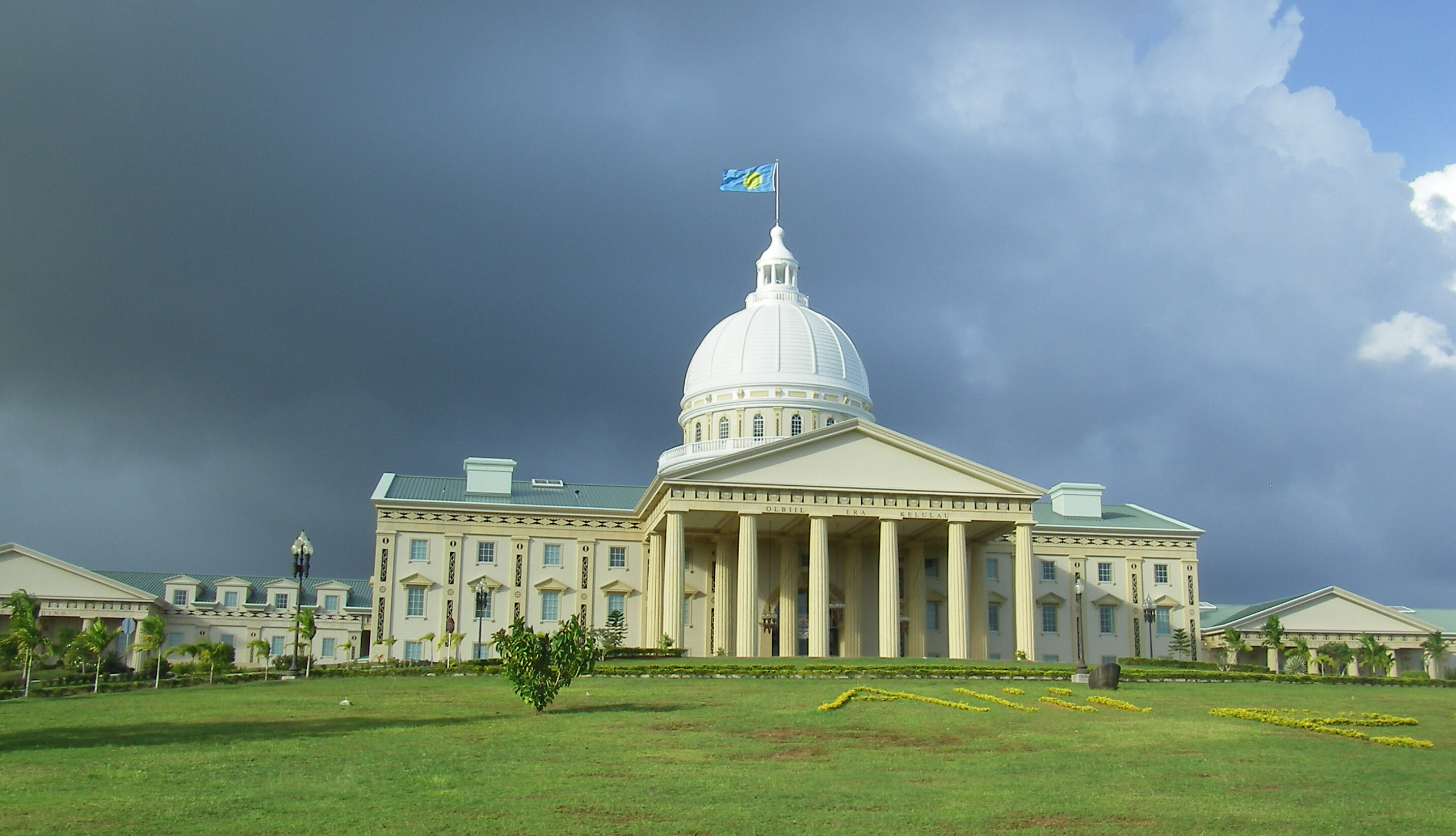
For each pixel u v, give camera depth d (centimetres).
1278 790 2888
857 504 9306
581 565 10962
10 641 7888
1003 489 9550
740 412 11594
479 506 10881
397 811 2423
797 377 11600
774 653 10431
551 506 10975
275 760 3122
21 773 2875
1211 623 12500
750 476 9262
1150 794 2789
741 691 5738
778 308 12181
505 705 4994
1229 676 7431
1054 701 5188
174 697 5634
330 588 13900
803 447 9381
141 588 13200
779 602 10400
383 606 10581
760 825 2348
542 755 3309
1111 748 3684
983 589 10731
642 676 6769
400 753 3300
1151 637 11162
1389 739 3969
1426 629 12075
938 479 9494
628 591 10938
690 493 9144
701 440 11862
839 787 2814
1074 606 11644
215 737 3675
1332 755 3594
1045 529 11731
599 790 2708
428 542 10788
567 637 4725
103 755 3212
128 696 5834
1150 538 11944
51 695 6397
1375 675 11144
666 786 2788
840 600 10569
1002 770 3152
